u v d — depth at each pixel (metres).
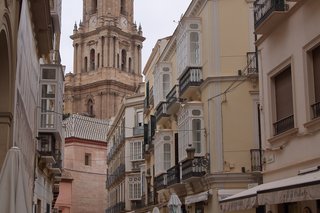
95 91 77.44
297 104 13.54
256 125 22.61
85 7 81.88
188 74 24.41
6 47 10.26
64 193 53.44
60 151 31.67
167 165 29.72
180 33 26.02
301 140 13.26
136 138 45.53
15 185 6.74
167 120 30.78
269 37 15.38
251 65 22.75
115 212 48.47
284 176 14.14
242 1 23.45
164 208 31.23
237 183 22.02
